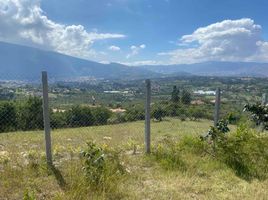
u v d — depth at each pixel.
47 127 6.61
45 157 7.00
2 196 5.17
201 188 5.98
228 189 6.03
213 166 7.11
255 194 5.81
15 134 12.18
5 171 6.05
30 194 5.24
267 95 10.23
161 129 13.89
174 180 6.30
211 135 8.20
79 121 14.20
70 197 5.00
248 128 9.03
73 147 8.55
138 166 7.10
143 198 5.45
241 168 7.10
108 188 5.46
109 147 8.10
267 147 8.00
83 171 5.84
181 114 13.15
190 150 8.06
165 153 7.71
